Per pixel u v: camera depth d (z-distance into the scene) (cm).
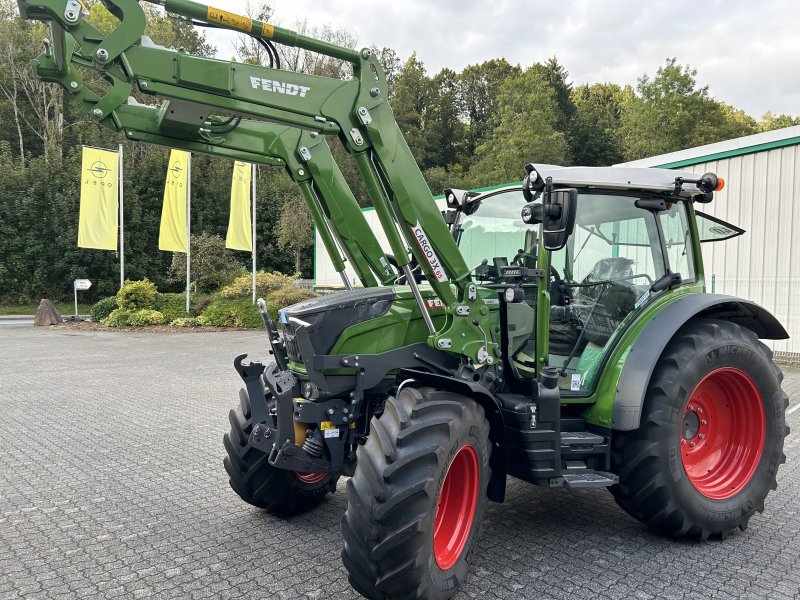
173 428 650
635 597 296
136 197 3175
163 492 456
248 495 398
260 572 327
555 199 317
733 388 391
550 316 360
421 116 5100
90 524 395
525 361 363
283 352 375
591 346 370
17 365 1138
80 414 719
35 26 4069
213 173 3553
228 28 282
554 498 444
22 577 321
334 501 444
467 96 5769
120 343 1523
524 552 348
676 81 3831
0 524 395
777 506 431
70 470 508
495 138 3706
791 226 1099
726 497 369
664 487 348
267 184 3675
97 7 2384
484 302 357
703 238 498
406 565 262
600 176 361
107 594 303
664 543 363
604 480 337
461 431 288
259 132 366
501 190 400
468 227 426
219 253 2409
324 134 321
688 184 395
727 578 317
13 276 3002
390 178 322
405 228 329
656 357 351
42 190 3055
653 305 386
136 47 270
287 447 334
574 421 368
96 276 3109
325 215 397
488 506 425
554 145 3444
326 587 309
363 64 314
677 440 353
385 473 264
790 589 305
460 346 341
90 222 1983
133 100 322
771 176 1126
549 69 5106
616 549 354
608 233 379
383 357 340
